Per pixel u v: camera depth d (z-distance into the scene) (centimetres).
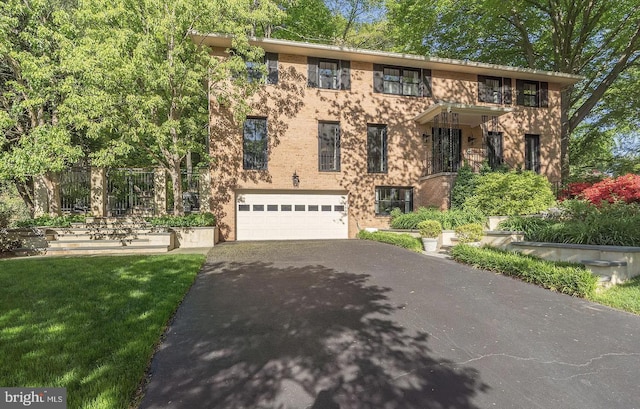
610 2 1484
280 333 380
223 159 1279
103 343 330
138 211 1283
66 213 1244
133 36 927
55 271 622
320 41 1927
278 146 1331
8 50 990
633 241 605
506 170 1325
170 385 279
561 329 397
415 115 1463
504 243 808
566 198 1229
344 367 311
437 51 1873
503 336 379
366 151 1415
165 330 384
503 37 1859
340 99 1396
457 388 282
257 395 268
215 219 1241
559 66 1673
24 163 923
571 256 635
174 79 997
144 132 1012
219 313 438
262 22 1189
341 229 1388
